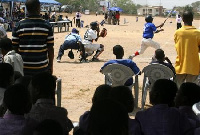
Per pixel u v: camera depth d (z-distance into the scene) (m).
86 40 15.62
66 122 4.57
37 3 6.42
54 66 14.44
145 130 4.22
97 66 14.59
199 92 4.64
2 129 4.00
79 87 10.68
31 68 6.43
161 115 4.26
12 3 39.62
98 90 4.62
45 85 4.62
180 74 7.86
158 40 27.06
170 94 4.47
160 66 7.75
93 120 2.67
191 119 4.41
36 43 6.39
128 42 24.59
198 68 7.79
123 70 7.80
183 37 7.75
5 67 5.29
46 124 3.16
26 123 4.06
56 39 25.03
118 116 2.66
